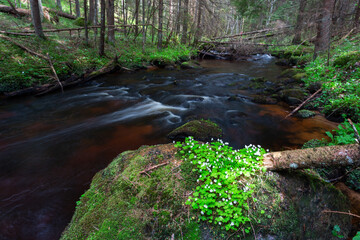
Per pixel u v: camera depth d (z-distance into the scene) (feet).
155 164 10.60
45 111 25.67
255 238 7.84
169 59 57.00
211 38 86.69
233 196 8.63
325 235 9.07
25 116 23.97
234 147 18.53
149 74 47.47
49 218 10.66
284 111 26.63
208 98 32.14
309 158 9.41
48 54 37.19
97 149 17.47
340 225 9.52
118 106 28.30
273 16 79.61
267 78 45.27
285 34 73.72
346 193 11.99
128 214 8.64
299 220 8.74
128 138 19.60
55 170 14.53
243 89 37.45
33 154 16.38
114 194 9.64
